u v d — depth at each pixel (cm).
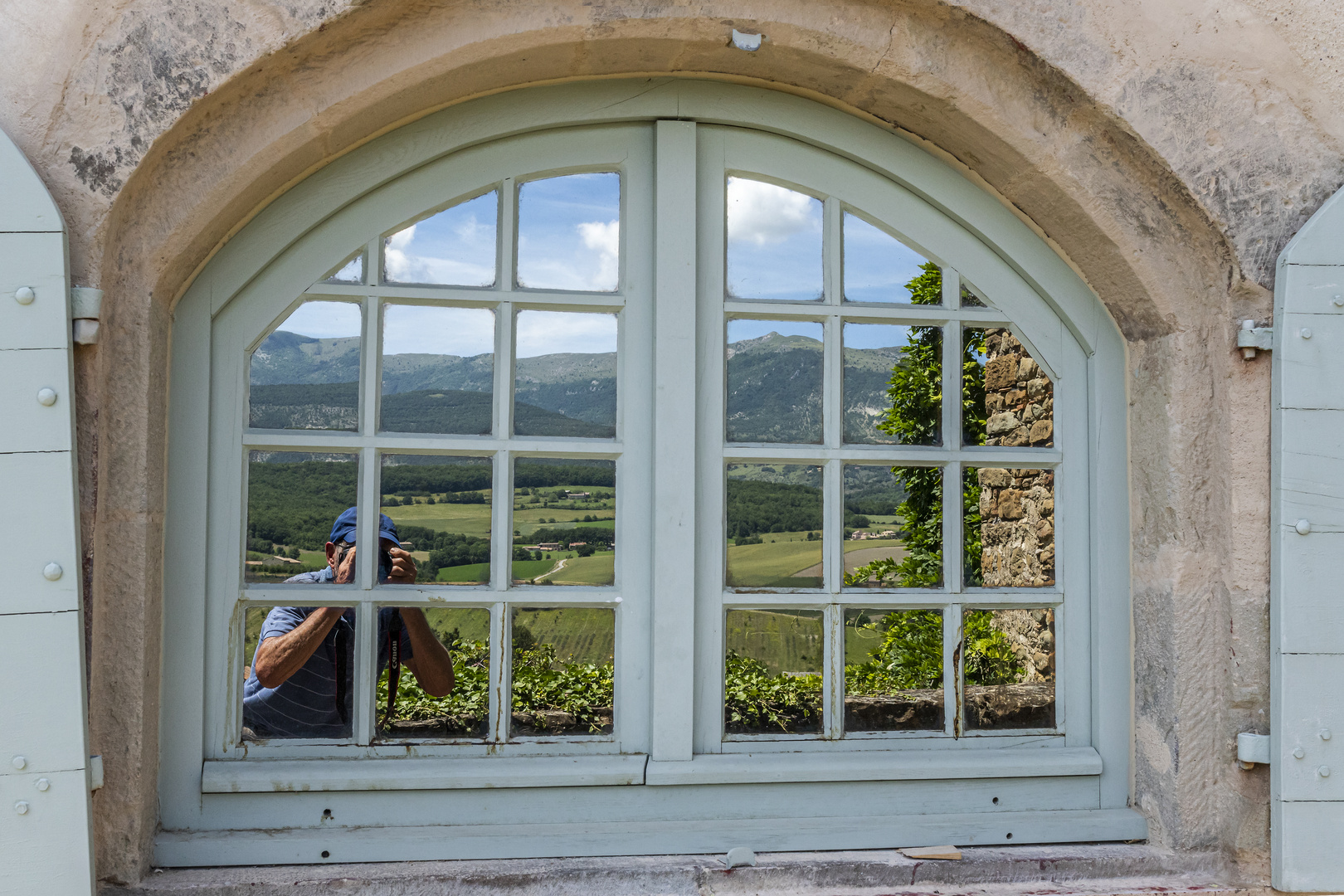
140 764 166
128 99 157
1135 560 201
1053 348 208
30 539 148
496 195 197
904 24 178
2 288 148
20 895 147
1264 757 181
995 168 195
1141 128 180
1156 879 187
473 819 188
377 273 191
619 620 195
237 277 184
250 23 159
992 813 199
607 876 178
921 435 210
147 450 166
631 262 198
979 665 229
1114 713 204
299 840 179
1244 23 184
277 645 191
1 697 147
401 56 169
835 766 193
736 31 176
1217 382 188
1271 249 183
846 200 204
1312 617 179
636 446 197
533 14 170
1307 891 179
